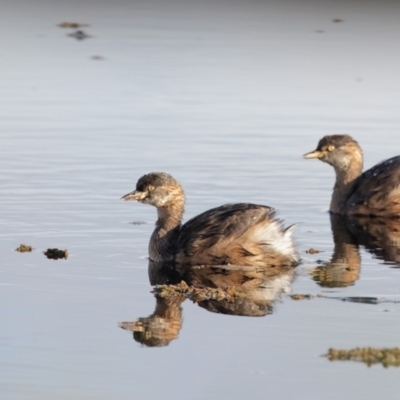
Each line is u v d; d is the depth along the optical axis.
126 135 21.56
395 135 21.88
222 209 14.39
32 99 25.08
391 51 31.11
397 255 14.45
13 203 16.62
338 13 37.03
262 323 11.29
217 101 25.00
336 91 26.23
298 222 16.58
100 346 10.62
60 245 14.49
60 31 34.38
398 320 11.36
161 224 14.36
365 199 17.69
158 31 34.41
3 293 12.24
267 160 19.83
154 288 12.64
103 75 27.91
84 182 17.95
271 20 36.16
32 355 10.35
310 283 12.98
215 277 13.31
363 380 9.74
